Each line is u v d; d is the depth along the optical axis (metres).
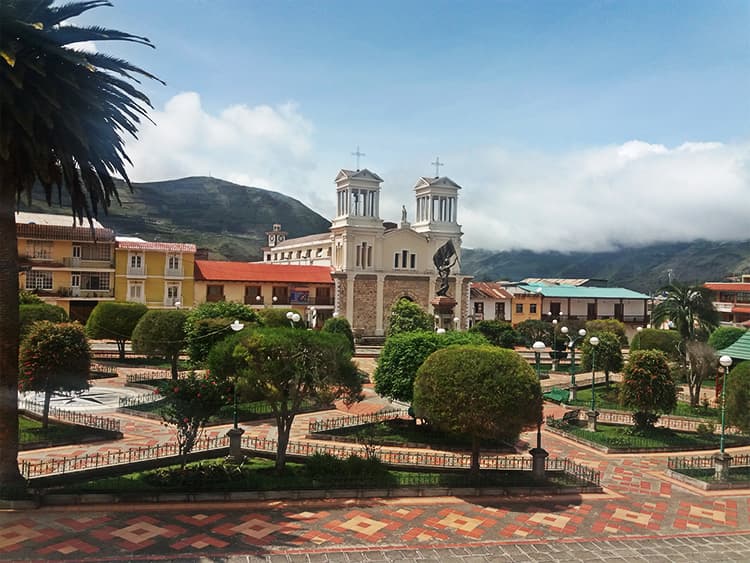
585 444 26.95
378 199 70.94
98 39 16.06
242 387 19.19
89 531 14.07
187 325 36.41
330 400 20.06
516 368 18.83
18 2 14.75
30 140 15.13
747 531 16.42
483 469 21.03
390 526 15.48
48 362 23.33
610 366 40.59
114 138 16.98
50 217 63.81
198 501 16.39
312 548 13.78
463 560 13.61
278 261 97.00
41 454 21.09
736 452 26.61
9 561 12.34
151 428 25.81
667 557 14.32
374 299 69.56
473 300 76.31
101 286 61.06
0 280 16.12
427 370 19.52
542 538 15.23
